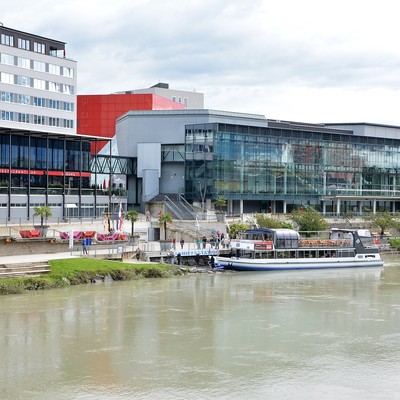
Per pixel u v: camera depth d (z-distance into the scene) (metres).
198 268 106.56
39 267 85.25
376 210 193.12
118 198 149.00
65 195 134.00
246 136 157.00
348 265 118.25
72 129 161.50
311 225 142.00
